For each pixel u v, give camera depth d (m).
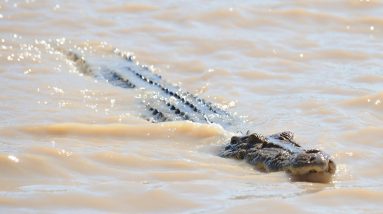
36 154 44.81
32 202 38.94
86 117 53.62
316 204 39.66
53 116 53.34
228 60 66.56
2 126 50.34
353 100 56.81
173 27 73.00
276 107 57.03
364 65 65.06
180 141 50.44
